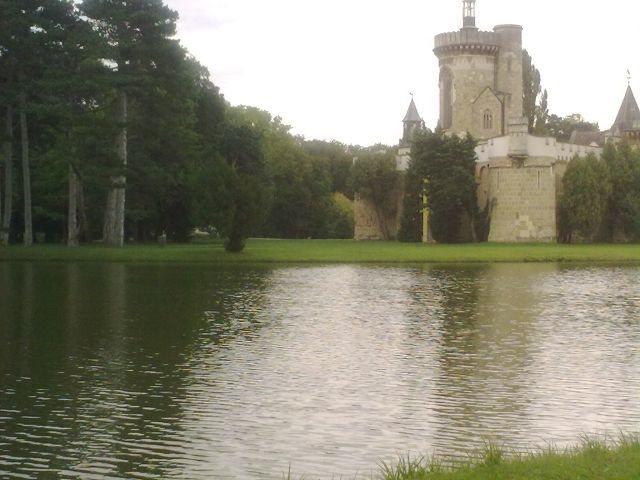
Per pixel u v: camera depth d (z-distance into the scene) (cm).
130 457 1752
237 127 9775
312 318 3528
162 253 6775
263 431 1919
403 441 1852
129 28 7031
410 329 3250
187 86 7262
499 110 11044
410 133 12800
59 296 4194
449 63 11144
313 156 13662
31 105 6775
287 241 9688
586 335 3127
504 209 9625
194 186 7000
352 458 1747
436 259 6819
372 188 10706
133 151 7881
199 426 1953
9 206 7275
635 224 9506
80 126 6869
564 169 9812
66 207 8562
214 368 2525
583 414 2045
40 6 7062
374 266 6369
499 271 5947
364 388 2295
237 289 4594
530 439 1853
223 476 1653
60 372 2459
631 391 2262
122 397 2188
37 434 1891
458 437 1877
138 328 3222
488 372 2489
